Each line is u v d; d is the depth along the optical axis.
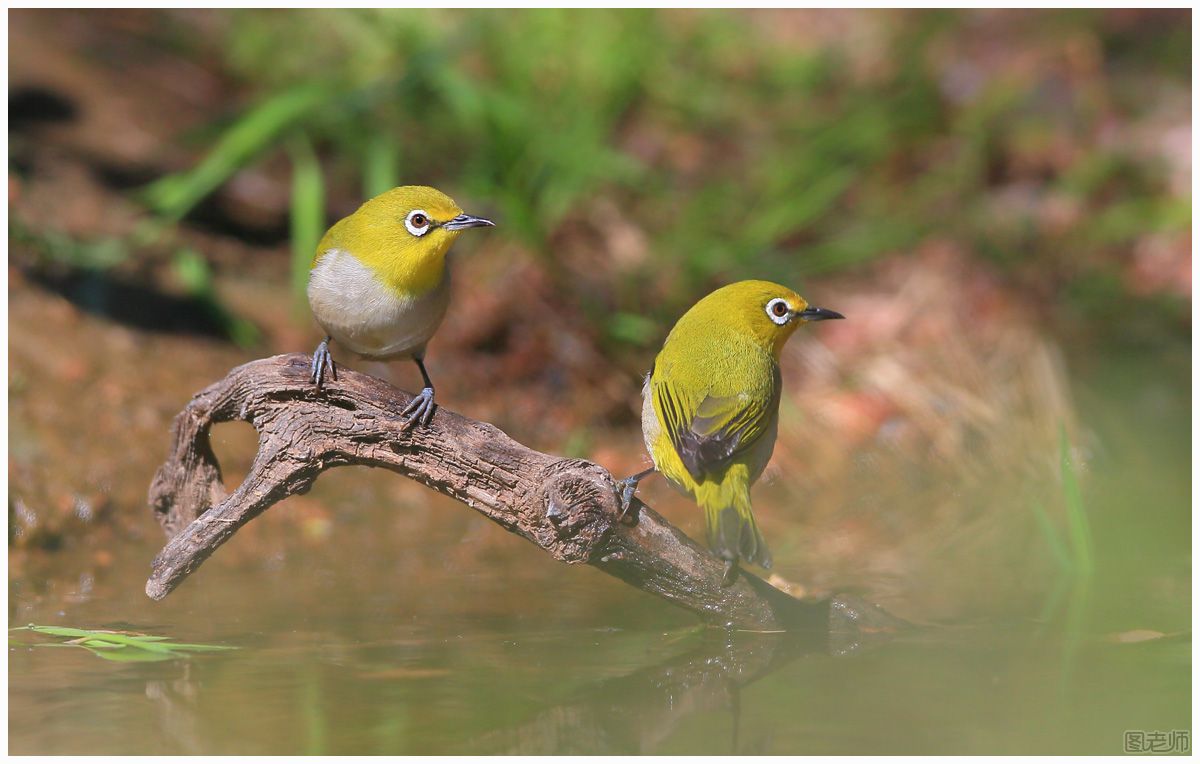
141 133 16.36
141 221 14.75
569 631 8.44
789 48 21.19
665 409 8.23
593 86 17.86
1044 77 20.91
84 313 13.41
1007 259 16.98
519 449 7.84
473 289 14.93
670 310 14.95
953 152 19.05
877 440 13.52
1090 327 15.98
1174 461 13.03
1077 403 14.12
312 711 6.75
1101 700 6.97
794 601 8.34
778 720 6.67
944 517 11.92
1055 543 10.16
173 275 14.30
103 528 11.03
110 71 17.48
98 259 13.98
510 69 17.48
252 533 11.26
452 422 7.93
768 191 17.02
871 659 7.86
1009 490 12.60
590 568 10.24
